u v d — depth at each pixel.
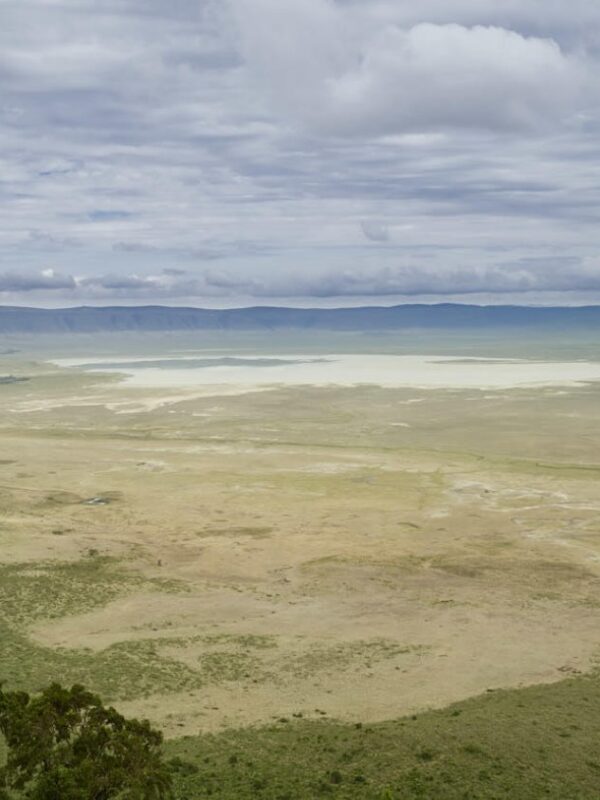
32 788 29.30
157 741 29.56
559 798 32.31
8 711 28.88
